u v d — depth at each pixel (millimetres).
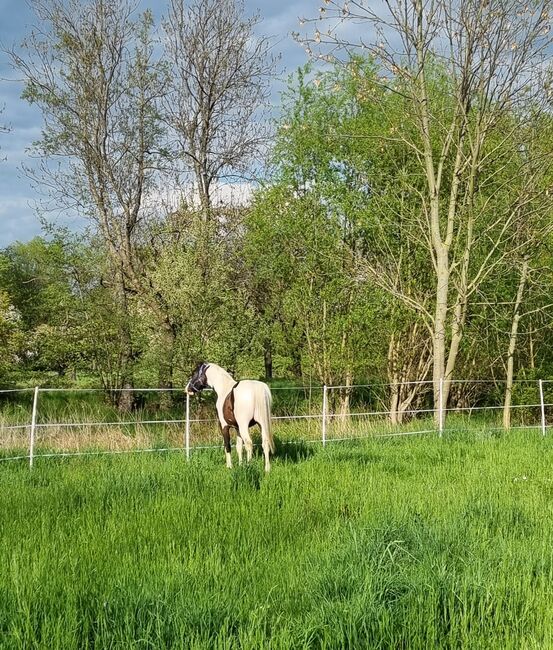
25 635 4398
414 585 5254
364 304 20016
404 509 7820
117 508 8133
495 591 5176
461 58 16562
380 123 20047
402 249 20266
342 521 7660
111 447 13977
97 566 5992
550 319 21406
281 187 20781
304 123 20484
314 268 20734
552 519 7770
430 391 23703
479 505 7992
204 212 22656
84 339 24344
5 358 24141
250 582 5715
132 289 24906
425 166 18797
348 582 5363
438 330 17578
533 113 17000
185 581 5516
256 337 22047
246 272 24203
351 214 19859
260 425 11133
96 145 24812
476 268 19828
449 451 12984
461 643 4598
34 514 7977
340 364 20297
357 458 12180
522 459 12000
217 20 25172
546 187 17141
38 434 15695
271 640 4367
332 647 4422
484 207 17453
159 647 4359
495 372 23516
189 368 20844
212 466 11375
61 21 24312
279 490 9125
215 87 25453
